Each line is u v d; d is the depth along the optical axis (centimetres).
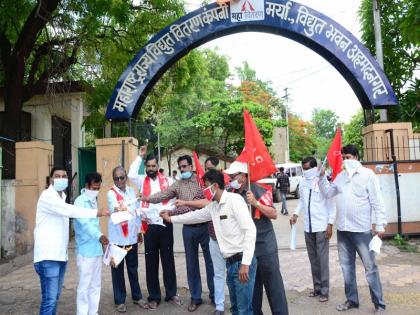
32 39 1128
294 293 645
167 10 1344
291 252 917
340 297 620
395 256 864
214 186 428
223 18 1030
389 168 997
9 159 1095
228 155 2962
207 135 2853
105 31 1320
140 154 677
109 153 1010
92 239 526
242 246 423
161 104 1739
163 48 1032
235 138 2817
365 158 1095
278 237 1113
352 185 555
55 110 1440
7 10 1179
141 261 877
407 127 1027
